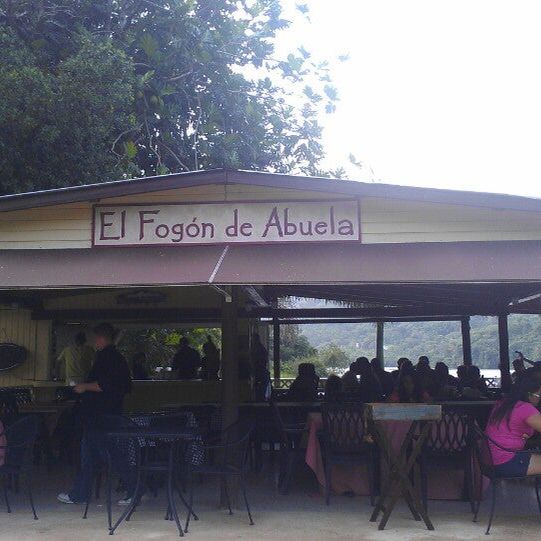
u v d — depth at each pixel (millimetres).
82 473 7508
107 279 6945
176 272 7023
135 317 13727
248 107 18109
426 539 6230
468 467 7055
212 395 14250
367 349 52281
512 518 7039
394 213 7723
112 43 16062
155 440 7543
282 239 7691
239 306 12602
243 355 14508
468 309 13734
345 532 6469
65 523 6840
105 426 6973
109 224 7855
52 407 10469
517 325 36750
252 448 10430
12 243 7984
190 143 18359
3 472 6953
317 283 6684
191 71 17547
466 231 7680
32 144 13984
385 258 7203
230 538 6262
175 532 6477
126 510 6887
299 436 9070
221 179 7441
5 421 9352
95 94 14406
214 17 18562
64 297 13539
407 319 16422
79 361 12398
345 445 7586
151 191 7535
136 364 16219
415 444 6723
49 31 17219
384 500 7133
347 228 7680
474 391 11164
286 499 8016
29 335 13742
